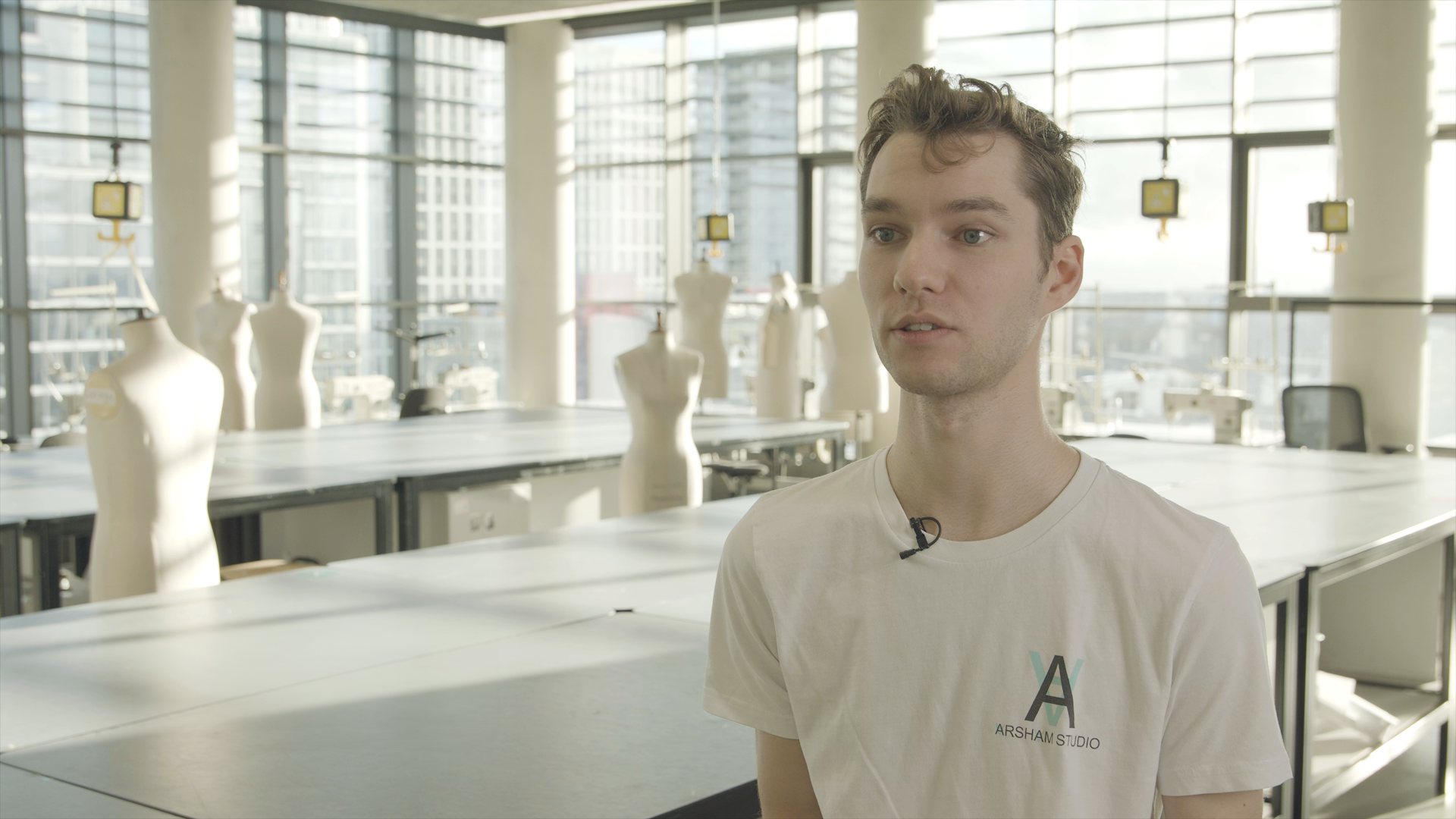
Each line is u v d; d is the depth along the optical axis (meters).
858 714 0.98
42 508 3.91
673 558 3.33
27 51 8.66
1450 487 4.42
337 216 10.16
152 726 1.98
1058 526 0.94
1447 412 8.12
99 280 9.05
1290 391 7.27
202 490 3.58
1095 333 9.16
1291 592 2.89
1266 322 8.67
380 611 2.76
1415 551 4.27
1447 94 8.01
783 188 10.11
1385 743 3.69
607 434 6.28
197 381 3.53
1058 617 0.93
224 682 2.23
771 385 7.75
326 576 3.14
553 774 1.76
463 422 6.91
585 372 11.03
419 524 4.93
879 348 0.96
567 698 2.12
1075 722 0.92
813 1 9.70
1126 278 9.07
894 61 8.26
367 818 1.60
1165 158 6.27
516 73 10.35
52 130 8.78
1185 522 0.95
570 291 10.52
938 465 0.97
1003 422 0.95
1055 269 0.98
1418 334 7.51
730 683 1.08
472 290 10.90
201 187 8.50
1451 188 8.05
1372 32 7.40
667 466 5.11
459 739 1.91
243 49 9.59
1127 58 8.90
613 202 10.79
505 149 10.55
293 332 7.01
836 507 1.02
